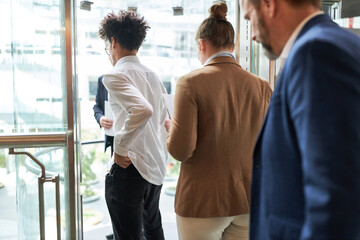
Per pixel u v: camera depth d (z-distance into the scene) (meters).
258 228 0.94
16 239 1.80
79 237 1.82
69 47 1.65
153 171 1.77
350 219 0.61
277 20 0.86
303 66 0.69
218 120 1.38
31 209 1.79
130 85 1.62
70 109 1.68
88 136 2.66
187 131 1.34
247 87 1.45
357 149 0.63
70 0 1.63
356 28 1.96
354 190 0.61
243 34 2.05
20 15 1.65
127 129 1.57
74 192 1.73
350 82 0.65
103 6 2.28
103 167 3.12
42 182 1.71
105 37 1.80
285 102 0.77
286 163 0.79
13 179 1.76
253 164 0.95
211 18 1.46
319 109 0.65
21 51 1.67
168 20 2.56
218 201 1.41
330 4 2.04
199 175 1.42
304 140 0.66
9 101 1.69
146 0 2.32
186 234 1.47
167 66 3.04
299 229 0.77
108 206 1.76
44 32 1.67
